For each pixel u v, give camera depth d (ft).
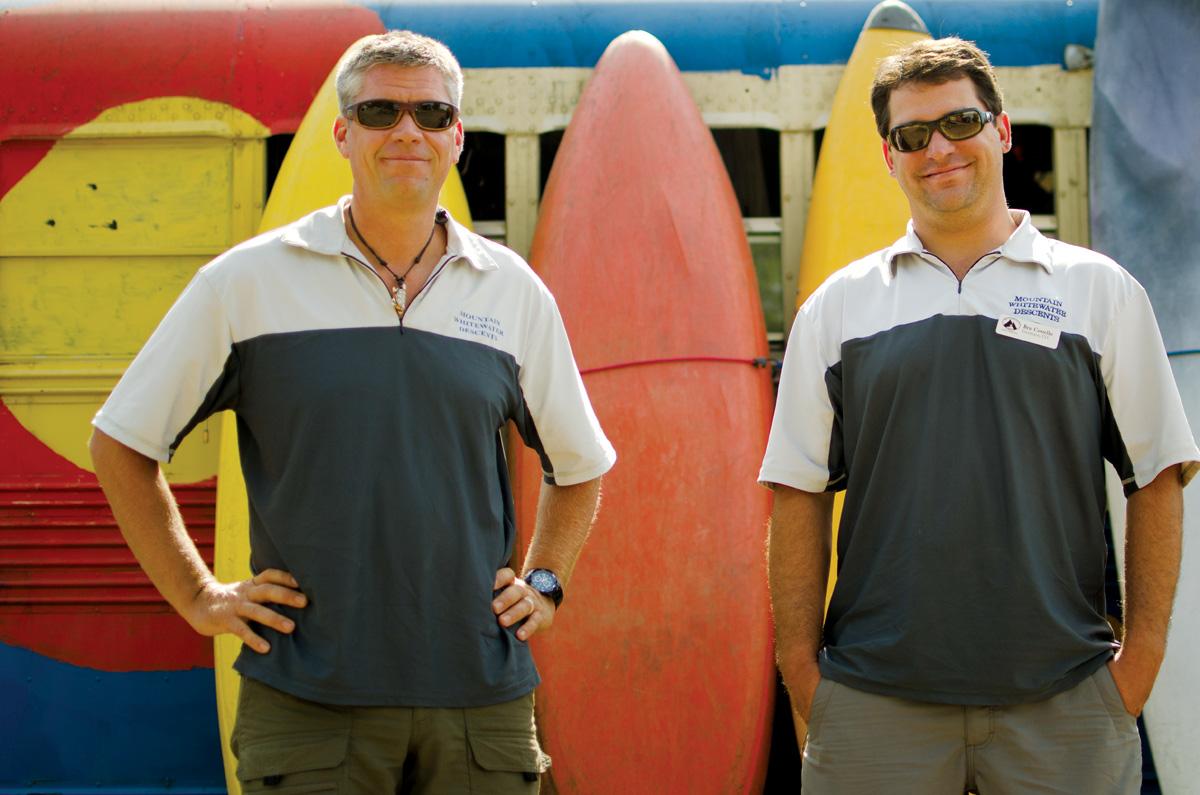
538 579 6.03
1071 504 5.74
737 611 9.49
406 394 5.44
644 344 10.09
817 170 11.13
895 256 6.14
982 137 5.91
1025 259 5.91
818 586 6.23
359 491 5.30
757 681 9.39
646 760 9.21
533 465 10.02
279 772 5.11
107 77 11.07
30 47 11.09
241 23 11.23
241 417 5.64
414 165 5.56
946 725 5.62
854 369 6.05
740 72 11.43
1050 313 5.78
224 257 5.65
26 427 10.55
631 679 9.39
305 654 5.27
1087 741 5.51
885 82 6.22
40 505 10.40
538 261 10.51
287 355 5.45
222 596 5.43
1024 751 5.49
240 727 5.32
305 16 11.30
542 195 11.34
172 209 10.94
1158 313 10.33
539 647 9.53
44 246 10.84
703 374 10.03
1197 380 10.05
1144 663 5.61
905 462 5.81
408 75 5.59
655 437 9.86
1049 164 11.52
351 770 5.19
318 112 10.71
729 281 10.33
